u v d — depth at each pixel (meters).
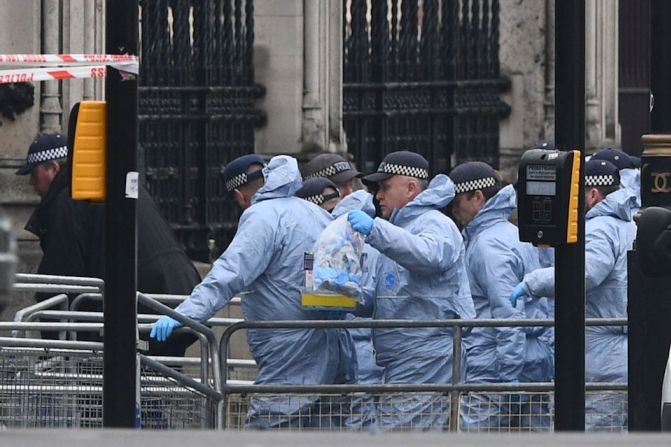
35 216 43.59
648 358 35.25
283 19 56.62
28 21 50.56
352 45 59.25
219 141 55.66
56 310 42.03
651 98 35.84
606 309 40.56
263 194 38.94
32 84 50.53
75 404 37.50
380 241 37.75
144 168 51.25
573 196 34.16
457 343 38.34
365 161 59.56
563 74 34.38
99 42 51.81
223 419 37.88
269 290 38.62
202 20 55.03
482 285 41.25
